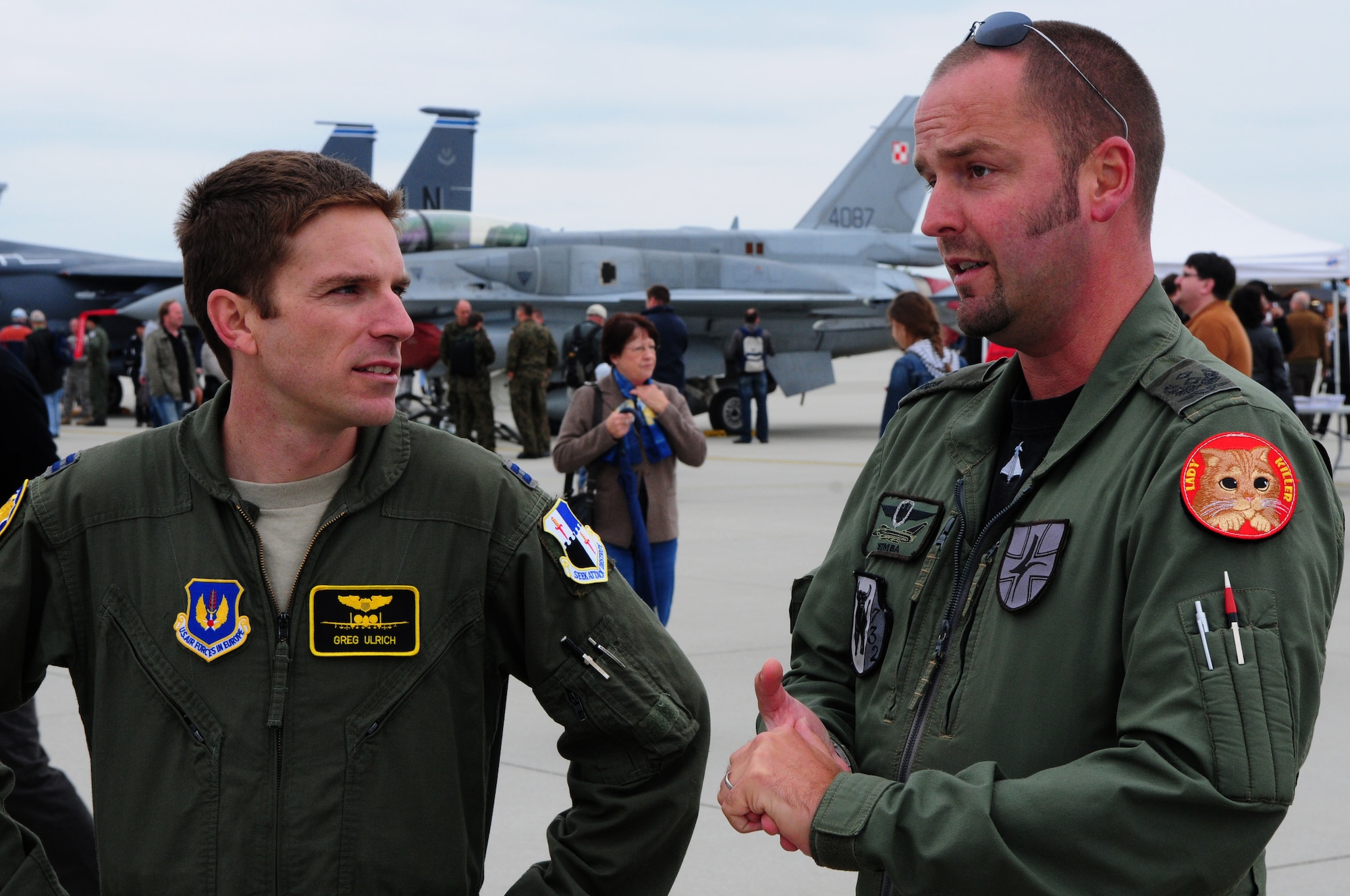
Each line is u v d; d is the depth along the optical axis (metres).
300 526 1.53
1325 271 15.66
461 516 1.54
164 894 1.45
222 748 1.46
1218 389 1.38
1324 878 3.35
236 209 1.46
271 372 1.48
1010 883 1.22
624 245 24.34
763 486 13.06
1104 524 1.40
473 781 1.55
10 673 1.54
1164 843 1.20
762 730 1.56
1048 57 1.45
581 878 1.59
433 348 20.91
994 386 1.67
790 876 3.49
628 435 4.80
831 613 1.78
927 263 27.14
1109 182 1.48
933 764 1.48
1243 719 1.20
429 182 26.83
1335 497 1.36
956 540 1.60
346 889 1.44
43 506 1.54
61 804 3.01
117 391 26.89
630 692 1.58
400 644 1.49
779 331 22.75
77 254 26.64
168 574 1.50
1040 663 1.40
